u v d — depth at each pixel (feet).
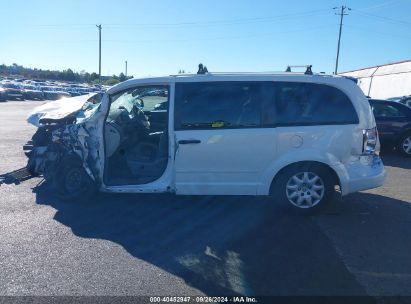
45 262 12.60
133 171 18.26
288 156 16.55
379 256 13.34
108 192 18.10
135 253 13.37
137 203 18.44
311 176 16.89
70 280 11.51
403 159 31.78
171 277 11.80
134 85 17.30
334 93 16.72
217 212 17.40
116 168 18.45
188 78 16.99
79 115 19.54
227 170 16.78
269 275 11.99
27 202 18.45
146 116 21.81
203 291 11.06
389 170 27.27
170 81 16.99
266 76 16.87
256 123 16.63
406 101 47.39
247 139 16.53
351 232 15.40
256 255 13.33
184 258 13.05
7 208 17.60
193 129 16.69
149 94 21.58
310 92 16.75
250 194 16.99
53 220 16.25
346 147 16.57
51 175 18.75
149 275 11.90
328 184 16.84
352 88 16.76
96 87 171.42
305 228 15.76
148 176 17.94
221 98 16.76
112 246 13.88
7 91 121.90
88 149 17.84
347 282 11.62
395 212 17.81
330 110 16.69
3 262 12.54
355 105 16.67
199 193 17.03
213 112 16.71
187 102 16.78
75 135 17.99
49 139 20.24
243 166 16.71
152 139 19.63
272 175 16.71
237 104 16.71
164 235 14.90
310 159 16.48
